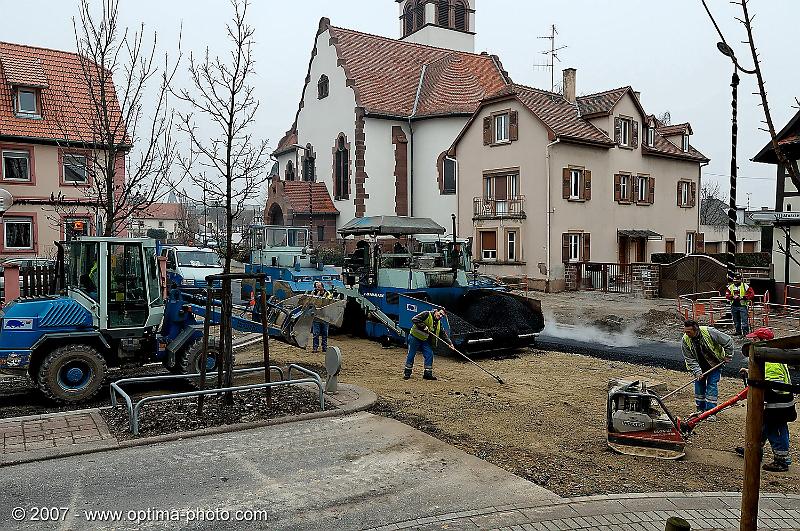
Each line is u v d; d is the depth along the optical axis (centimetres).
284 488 611
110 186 1307
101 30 1298
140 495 591
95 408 882
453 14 4759
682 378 1188
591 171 3133
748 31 441
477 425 848
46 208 2628
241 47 1202
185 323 1062
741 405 981
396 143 3875
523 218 3033
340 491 605
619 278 2905
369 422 836
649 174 3484
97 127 1521
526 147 3034
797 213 2084
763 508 580
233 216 1178
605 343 1602
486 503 577
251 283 2147
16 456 675
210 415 834
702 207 6172
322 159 4197
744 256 3444
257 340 1552
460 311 1584
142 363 1047
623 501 580
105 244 985
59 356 928
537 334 1482
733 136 1606
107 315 984
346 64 3975
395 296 1507
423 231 1628
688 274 2588
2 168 2555
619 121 3294
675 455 722
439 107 3806
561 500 583
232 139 1193
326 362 979
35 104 2634
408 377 1158
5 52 2691
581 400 1008
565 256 2994
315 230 4009
